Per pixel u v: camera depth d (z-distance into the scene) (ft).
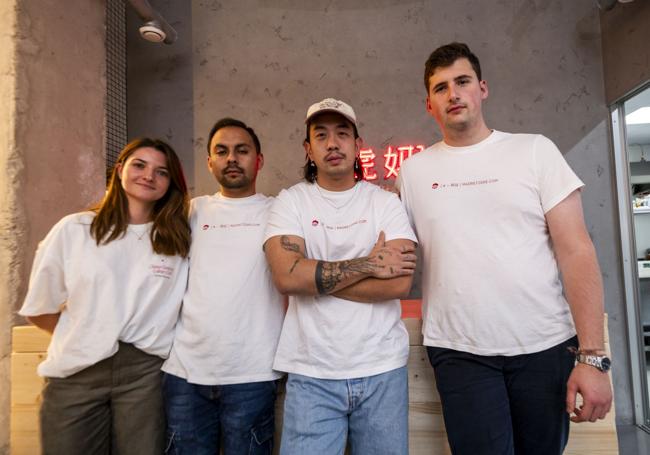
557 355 3.59
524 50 9.09
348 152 4.15
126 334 4.08
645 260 9.39
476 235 3.80
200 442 4.07
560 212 3.69
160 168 4.50
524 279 3.64
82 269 4.10
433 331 3.98
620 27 8.34
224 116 9.39
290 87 9.36
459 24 9.20
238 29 9.50
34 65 6.16
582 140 8.89
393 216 4.04
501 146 4.00
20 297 5.79
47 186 6.33
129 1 7.54
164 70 9.53
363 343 3.71
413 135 9.09
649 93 8.19
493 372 3.70
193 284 4.37
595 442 4.51
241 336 4.08
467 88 4.01
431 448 4.63
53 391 3.99
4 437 5.54
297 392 3.74
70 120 6.84
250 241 4.45
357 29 9.34
